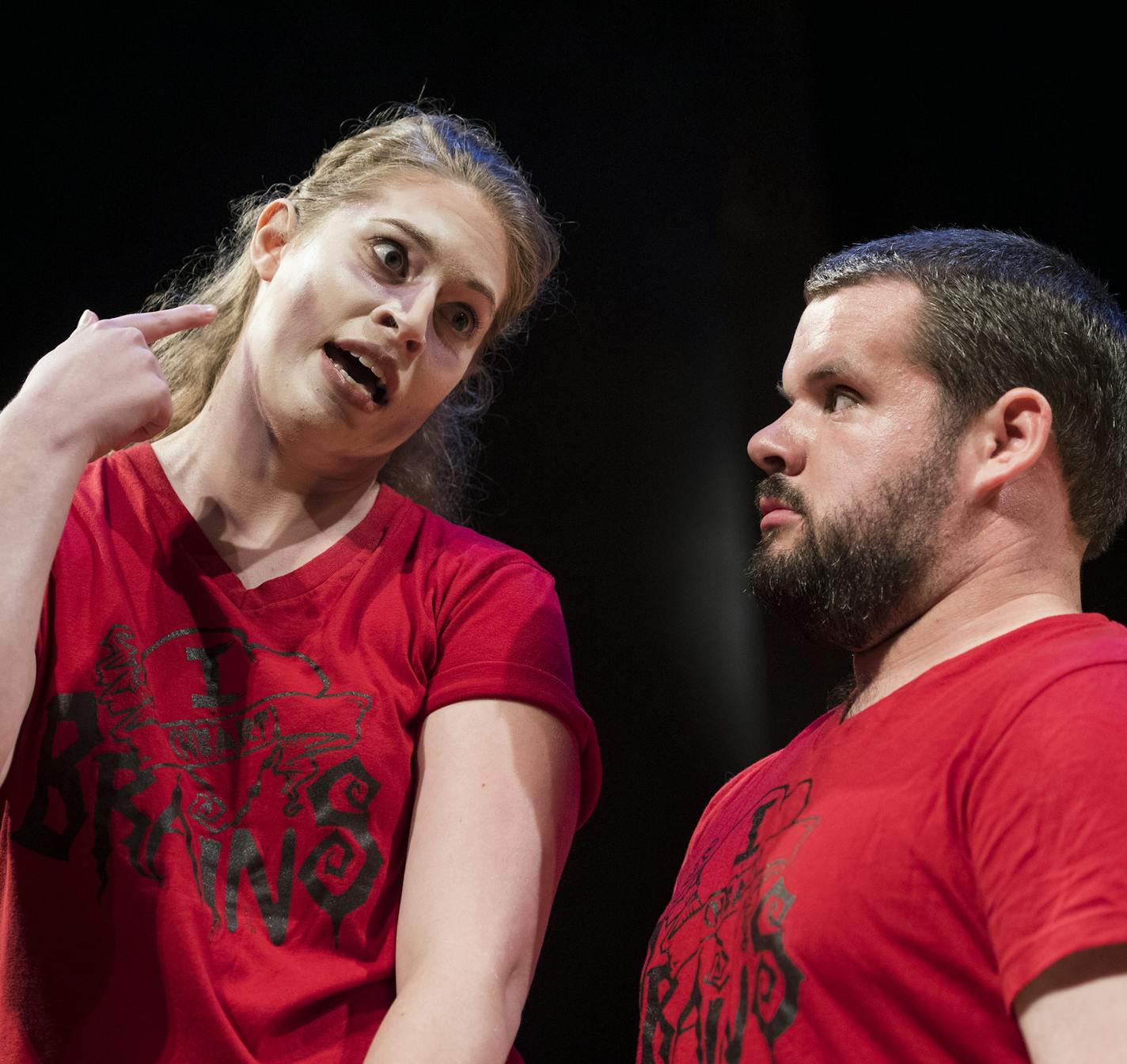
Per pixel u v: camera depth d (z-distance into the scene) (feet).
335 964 11.54
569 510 29.84
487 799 11.87
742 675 28.99
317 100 30.17
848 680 13.82
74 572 12.38
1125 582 25.70
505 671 12.62
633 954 27.94
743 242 30.45
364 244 13.50
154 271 29.30
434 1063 10.30
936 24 29.89
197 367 14.56
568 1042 27.53
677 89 30.73
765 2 30.71
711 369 30.17
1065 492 11.96
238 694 12.26
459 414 17.08
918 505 11.68
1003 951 8.86
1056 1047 8.34
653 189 30.55
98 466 13.33
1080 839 8.71
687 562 29.48
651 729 28.86
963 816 9.70
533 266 15.14
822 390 12.42
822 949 9.95
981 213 28.58
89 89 29.89
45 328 28.99
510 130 30.45
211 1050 10.87
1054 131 28.25
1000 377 11.80
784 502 12.25
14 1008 11.16
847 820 10.37
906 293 12.34
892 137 29.76
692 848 13.50
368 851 11.94
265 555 13.14
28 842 11.55
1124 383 12.35
